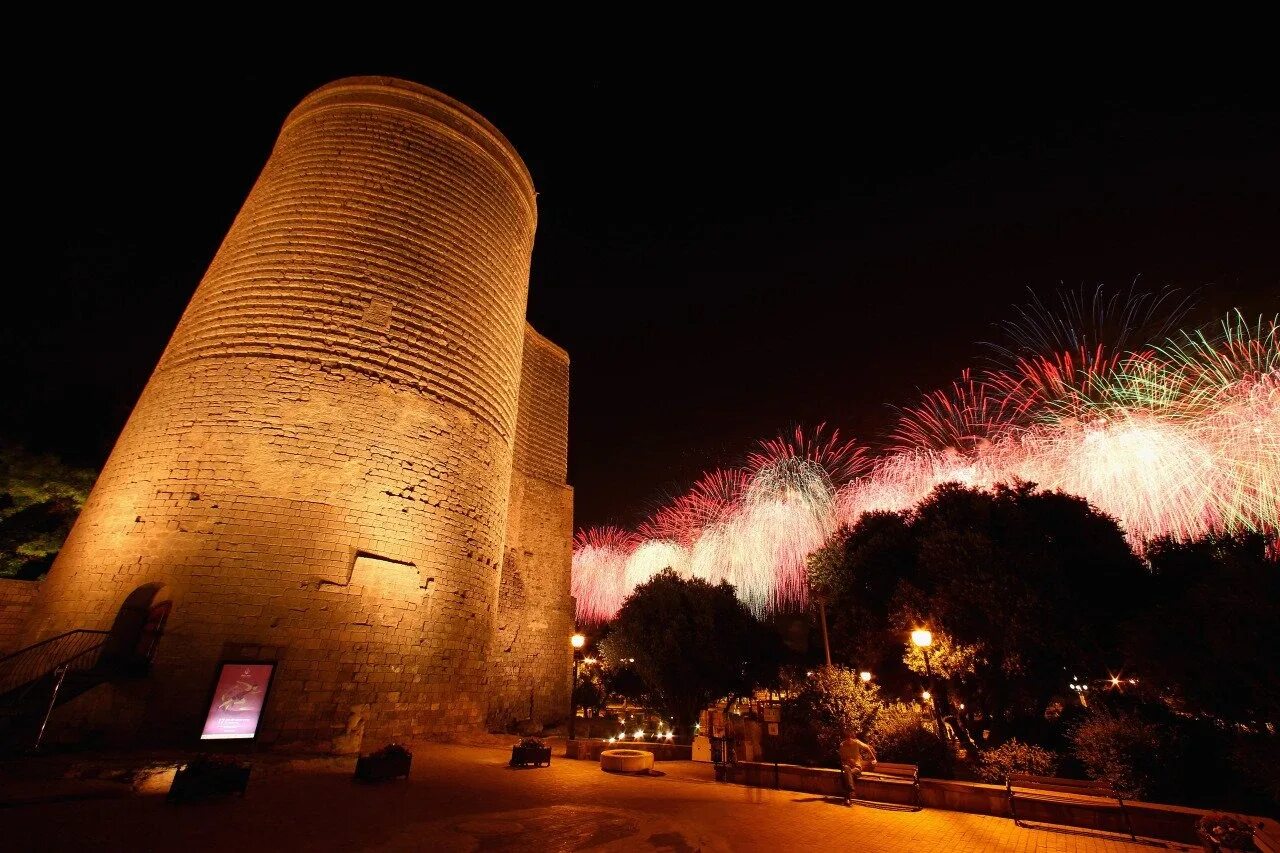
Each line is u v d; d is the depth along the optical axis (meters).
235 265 16.25
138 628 12.46
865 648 17.92
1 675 12.93
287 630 12.80
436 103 19.00
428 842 6.41
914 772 9.37
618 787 10.26
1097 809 7.87
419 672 14.46
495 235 19.41
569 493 27.39
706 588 25.73
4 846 5.53
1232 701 9.95
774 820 8.16
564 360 29.83
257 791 8.40
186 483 13.53
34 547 19.30
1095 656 13.39
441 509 15.90
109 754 10.13
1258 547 10.56
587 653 37.12
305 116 18.80
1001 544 15.18
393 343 15.95
